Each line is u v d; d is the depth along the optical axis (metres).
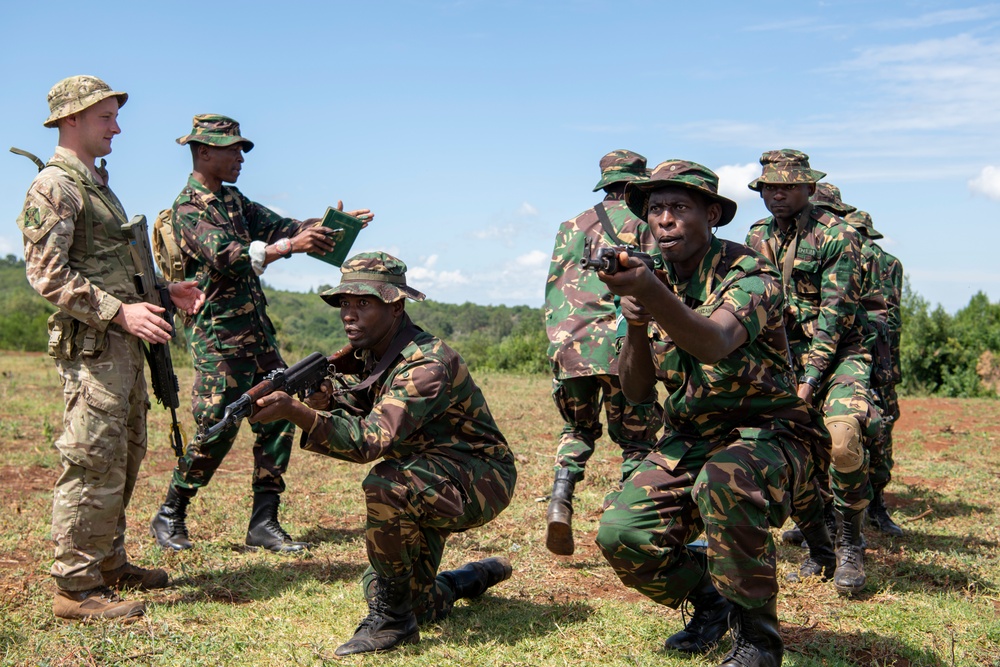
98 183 4.41
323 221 5.50
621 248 2.86
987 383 15.98
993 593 4.84
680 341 3.03
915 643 4.02
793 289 5.48
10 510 6.18
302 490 7.27
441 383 3.84
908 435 10.77
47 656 3.73
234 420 3.59
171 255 5.53
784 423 3.56
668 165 3.51
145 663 3.71
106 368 4.22
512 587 4.79
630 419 5.11
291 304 94.62
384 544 3.76
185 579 4.91
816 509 4.12
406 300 4.03
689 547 3.86
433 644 3.91
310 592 4.65
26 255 4.11
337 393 4.08
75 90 4.27
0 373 16.25
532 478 7.79
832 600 4.64
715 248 3.57
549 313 5.23
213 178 5.67
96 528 4.20
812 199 6.91
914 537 6.00
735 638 3.44
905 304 17.02
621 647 3.91
